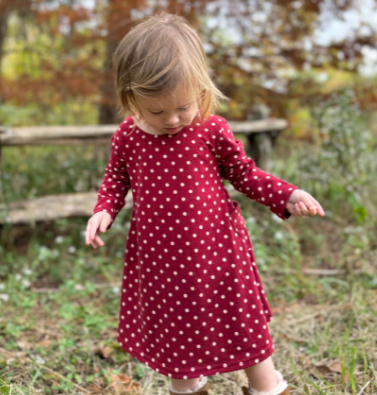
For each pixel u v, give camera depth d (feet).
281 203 6.42
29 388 7.93
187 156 6.44
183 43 5.92
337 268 12.90
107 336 9.97
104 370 8.62
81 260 13.07
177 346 6.55
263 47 20.62
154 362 6.76
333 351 8.95
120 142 6.83
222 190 6.70
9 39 31.01
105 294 11.90
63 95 21.11
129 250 7.02
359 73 21.49
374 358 8.55
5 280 12.44
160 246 6.50
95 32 19.60
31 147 21.91
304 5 19.26
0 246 13.55
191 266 6.42
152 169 6.52
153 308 6.65
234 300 6.58
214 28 20.22
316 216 16.19
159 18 6.29
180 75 5.73
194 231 6.42
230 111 21.35
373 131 21.62
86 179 16.85
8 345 9.34
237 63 20.79
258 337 6.68
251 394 6.91
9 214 13.53
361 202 15.48
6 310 10.84
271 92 21.18
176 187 6.45
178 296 6.48
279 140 21.54
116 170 7.07
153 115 6.00
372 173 16.58
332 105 18.33
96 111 27.04
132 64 5.88
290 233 14.38
